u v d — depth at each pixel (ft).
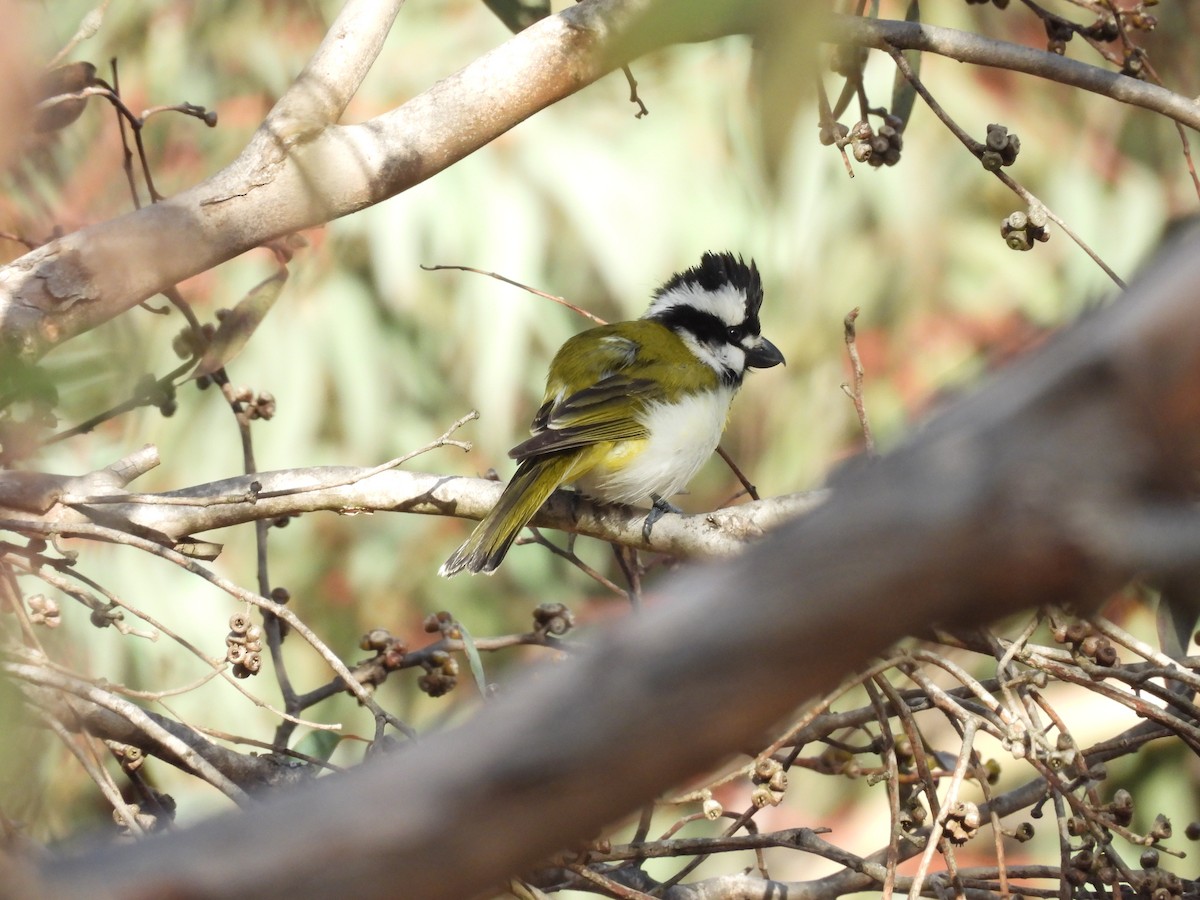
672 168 47.44
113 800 15.51
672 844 18.98
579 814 4.06
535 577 48.98
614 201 46.78
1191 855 38.81
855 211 47.65
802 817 40.83
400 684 46.24
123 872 4.09
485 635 47.75
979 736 35.81
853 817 40.88
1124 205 47.75
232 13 44.70
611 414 26.53
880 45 21.09
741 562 4.07
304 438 45.60
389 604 47.50
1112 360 3.78
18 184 23.12
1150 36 44.29
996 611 3.89
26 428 16.46
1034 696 17.47
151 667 39.45
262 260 45.75
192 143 43.80
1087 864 17.95
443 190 46.44
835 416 47.57
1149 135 48.75
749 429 49.75
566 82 20.47
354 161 19.69
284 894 4.05
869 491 3.94
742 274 30.09
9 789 10.63
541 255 46.68
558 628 23.18
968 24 46.57
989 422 3.89
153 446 20.18
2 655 13.17
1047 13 23.85
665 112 48.24
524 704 4.13
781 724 4.33
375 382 46.37
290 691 23.12
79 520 18.40
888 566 3.88
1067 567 3.82
